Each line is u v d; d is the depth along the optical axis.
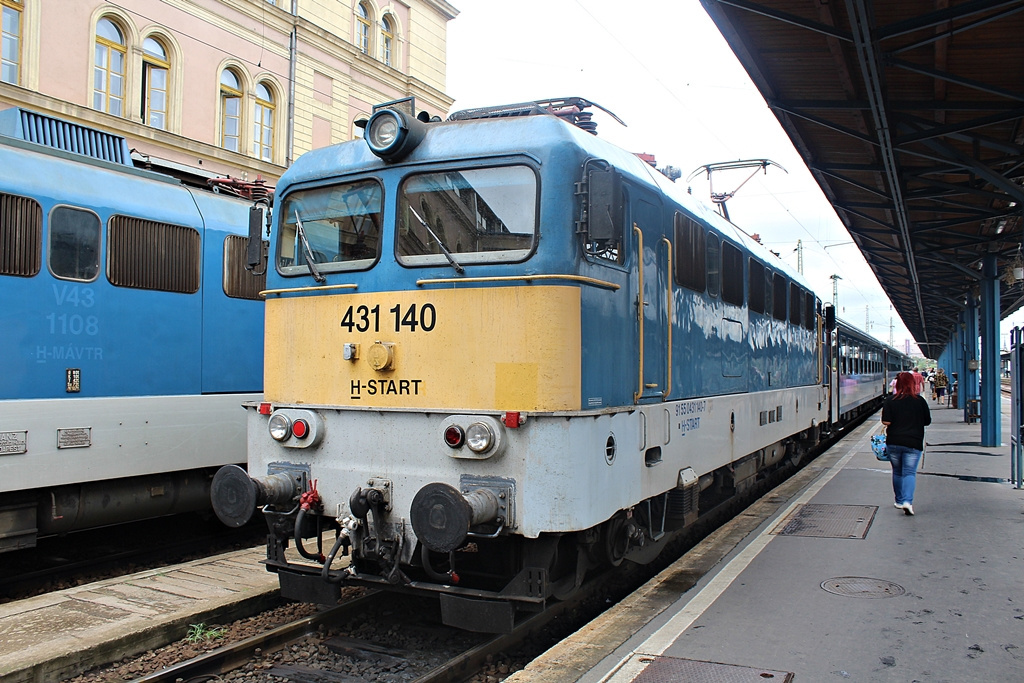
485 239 5.25
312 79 22.42
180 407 8.16
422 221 5.47
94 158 7.82
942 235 18.23
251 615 6.05
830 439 20.55
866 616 5.53
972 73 9.69
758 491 12.72
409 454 5.29
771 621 5.42
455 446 5.00
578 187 5.11
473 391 5.12
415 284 5.38
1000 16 7.48
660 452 6.44
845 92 10.29
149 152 18.28
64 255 7.24
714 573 6.69
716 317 8.19
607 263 5.52
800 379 12.95
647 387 6.18
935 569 6.77
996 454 15.55
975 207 14.59
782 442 11.91
